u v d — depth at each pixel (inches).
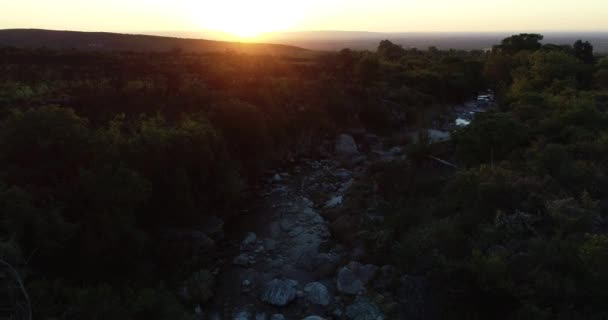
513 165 716.0
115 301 408.5
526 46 2448.3
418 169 887.1
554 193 594.6
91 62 1630.2
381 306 509.0
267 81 1396.4
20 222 409.4
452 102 2011.6
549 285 410.3
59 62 1608.0
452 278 453.1
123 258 515.5
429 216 657.0
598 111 973.2
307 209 837.8
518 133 833.5
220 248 688.4
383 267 585.3
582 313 390.0
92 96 1013.8
